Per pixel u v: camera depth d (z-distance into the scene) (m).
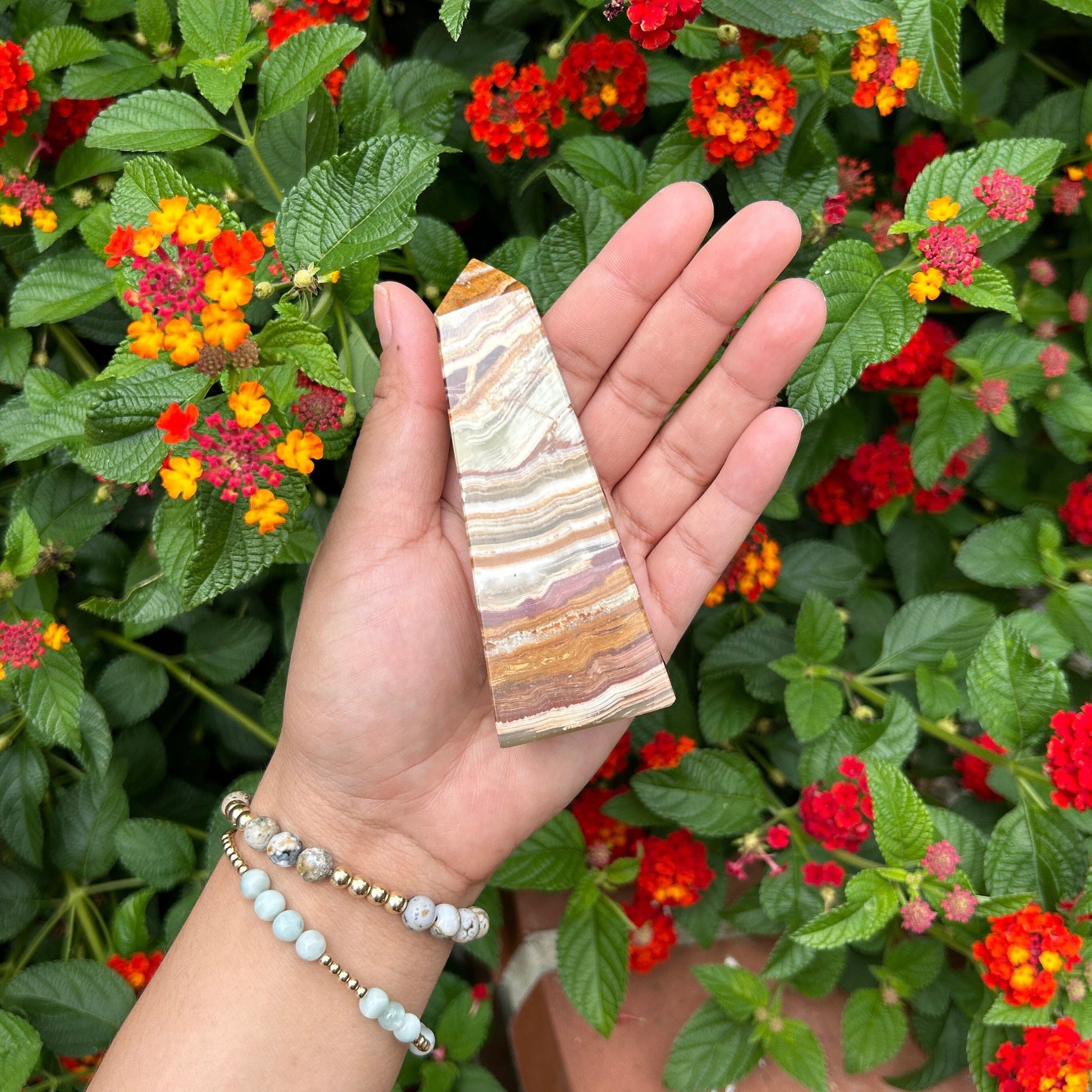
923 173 0.31
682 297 0.27
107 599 0.30
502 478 0.27
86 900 0.33
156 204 0.26
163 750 0.35
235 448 0.24
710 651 0.37
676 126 0.31
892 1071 0.36
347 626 0.26
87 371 0.33
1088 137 0.35
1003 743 0.32
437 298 0.32
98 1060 0.32
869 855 0.34
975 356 0.35
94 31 0.33
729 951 0.38
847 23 0.27
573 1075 0.34
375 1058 0.27
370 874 0.27
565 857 0.33
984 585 0.39
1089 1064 0.29
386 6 0.36
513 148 0.33
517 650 0.27
